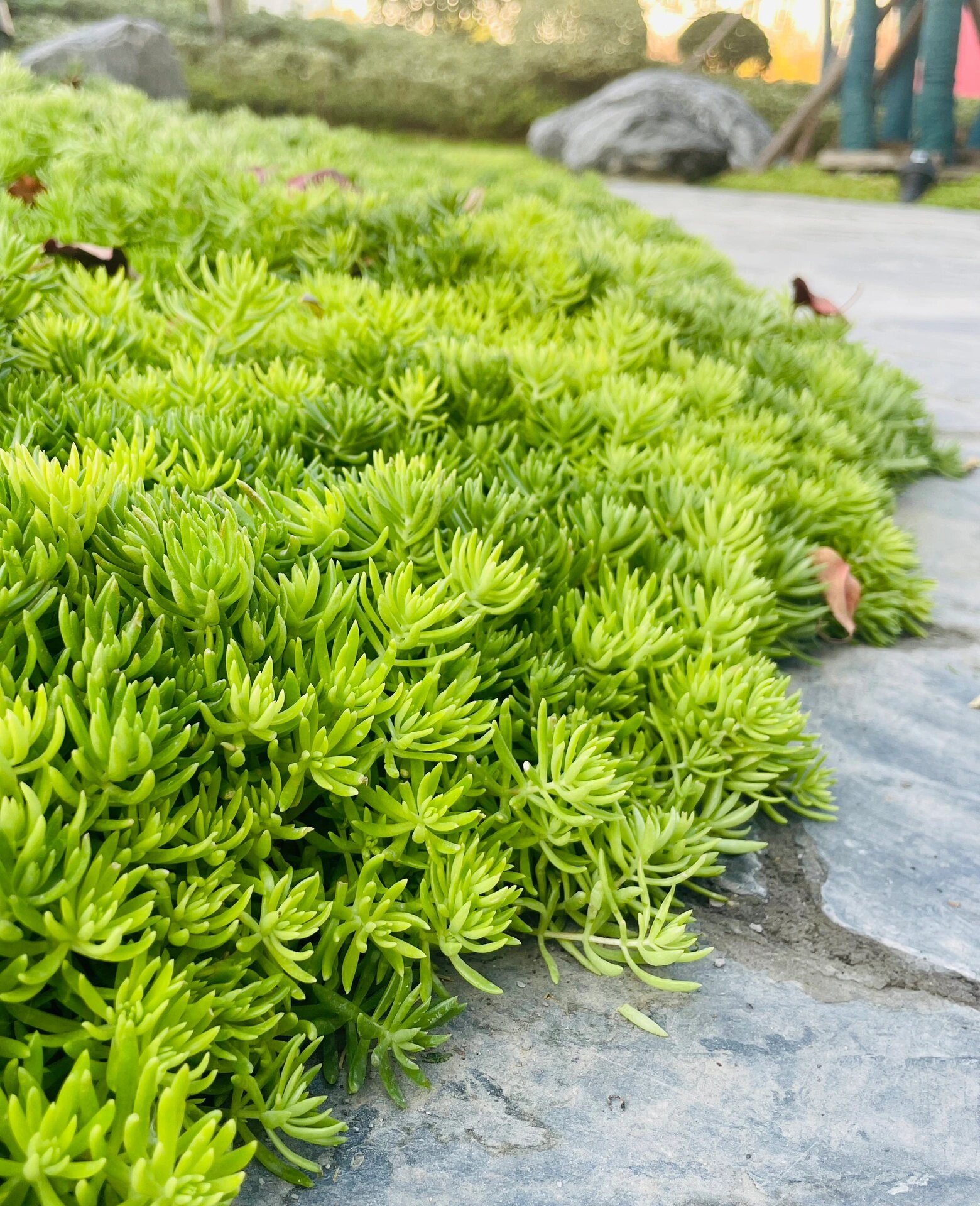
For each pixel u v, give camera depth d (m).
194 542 0.44
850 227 2.98
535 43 5.80
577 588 0.58
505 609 0.50
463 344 0.74
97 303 0.73
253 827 0.44
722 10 7.81
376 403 0.64
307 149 1.69
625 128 4.30
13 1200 0.31
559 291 0.94
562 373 0.72
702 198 3.73
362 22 8.69
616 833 0.49
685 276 1.26
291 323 0.74
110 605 0.42
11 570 0.42
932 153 3.88
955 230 2.99
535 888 0.50
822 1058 0.46
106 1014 0.34
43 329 0.65
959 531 0.92
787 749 0.55
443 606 0.46
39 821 0.34
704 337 1.00
